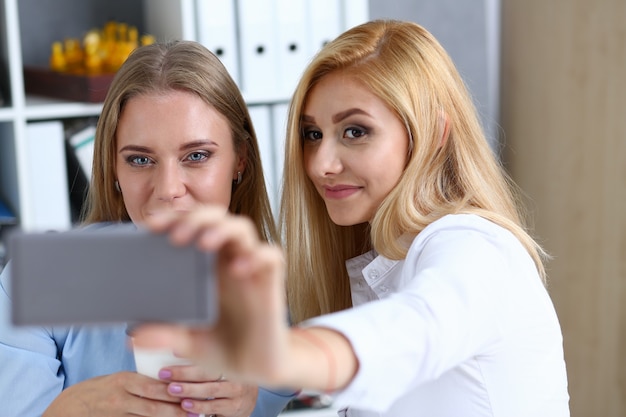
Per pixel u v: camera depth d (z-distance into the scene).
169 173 1.29
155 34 2.61
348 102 1.12
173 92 1.29
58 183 2.34
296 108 1.18
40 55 2.67
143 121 1.28
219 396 1.06
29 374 1.33
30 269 0.50
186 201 1.31
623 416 2.54
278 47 2.43
